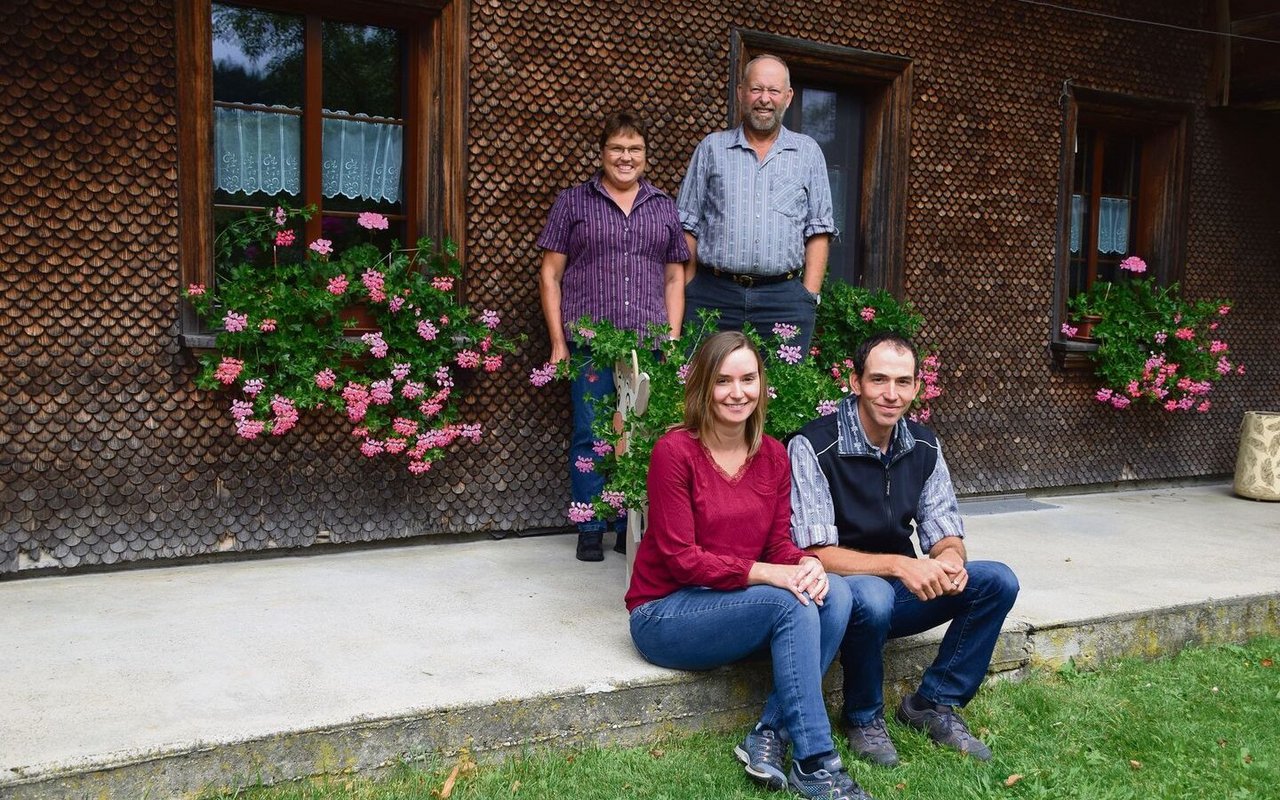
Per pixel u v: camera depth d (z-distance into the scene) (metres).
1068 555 4.57
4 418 3.73
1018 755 2.86
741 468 2.82
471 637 3.18
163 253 3.94
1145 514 5.61
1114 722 3.15
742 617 2.67
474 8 4.40
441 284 4.29
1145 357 6.14
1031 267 5.91
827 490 2.91
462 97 4.39
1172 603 3.80
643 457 3.40
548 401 4.68
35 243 3.74
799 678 2.57
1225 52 6.28
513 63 4.50
